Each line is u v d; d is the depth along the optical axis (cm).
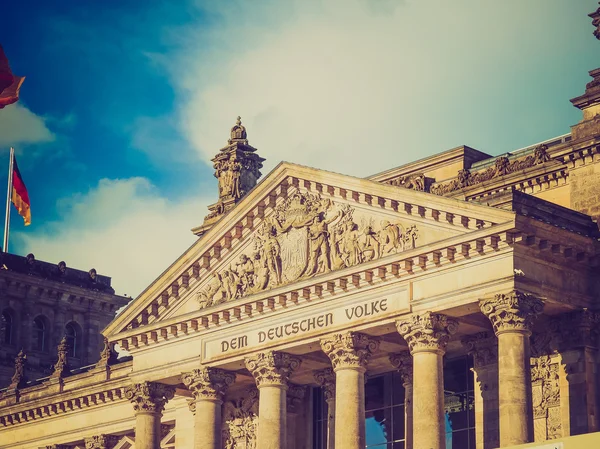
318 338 10294
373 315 9944
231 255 11056
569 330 9612
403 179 11550
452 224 9569
